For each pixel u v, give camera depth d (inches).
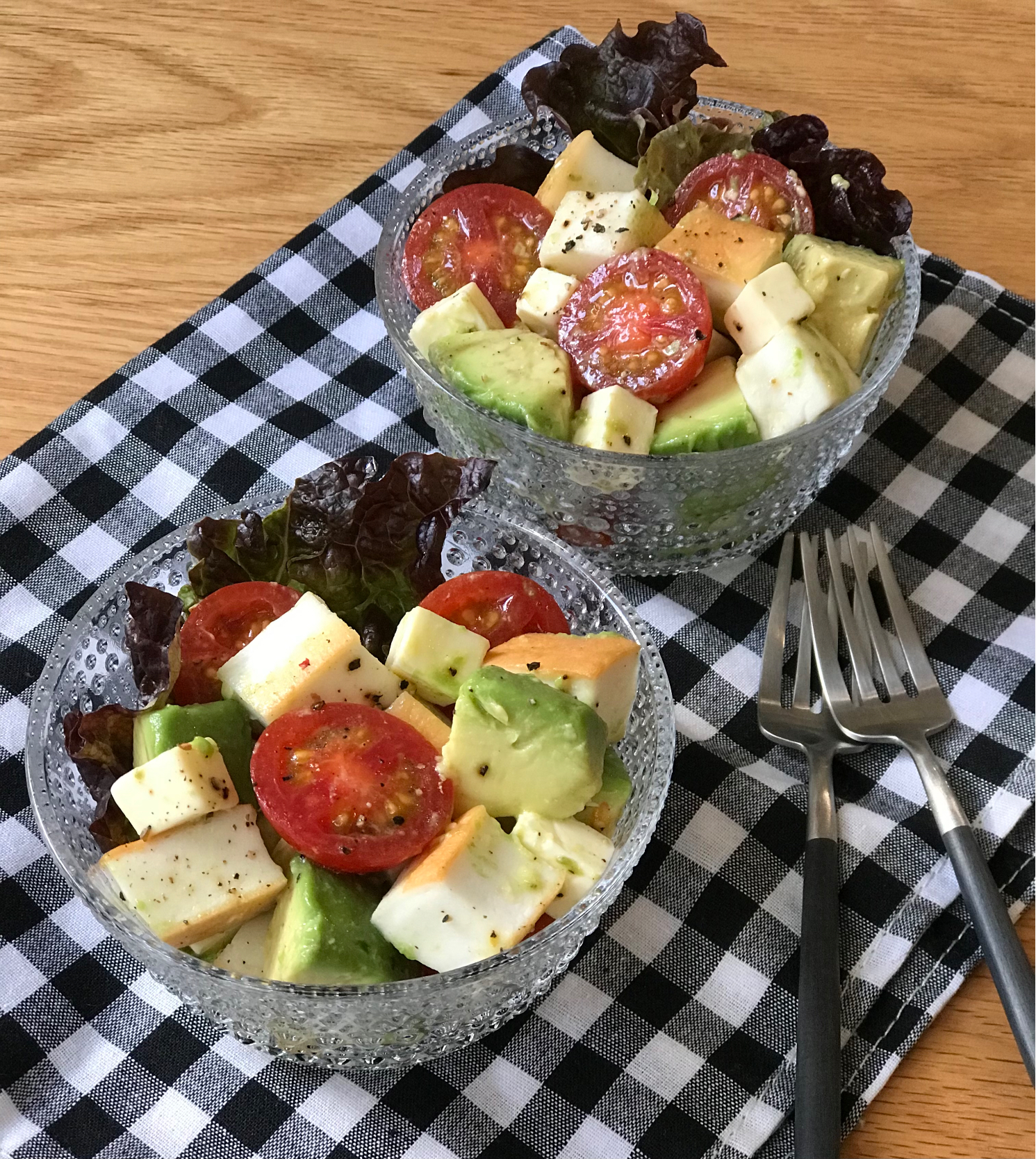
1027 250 15.7
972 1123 10.9
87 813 10.9
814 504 14.1
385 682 11.0
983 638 13.3
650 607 13.5
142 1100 10.9
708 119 14.2
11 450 14.2
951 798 11.8
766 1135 10.8
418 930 9.9
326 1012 9.9
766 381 12.5
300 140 16.4
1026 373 14.9
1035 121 16.6
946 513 14.1
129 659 11.4
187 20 17.2
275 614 11.4
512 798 10.4
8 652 12.9
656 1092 11.0
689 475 12.2
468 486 11.5
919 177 16.1
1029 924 11.8
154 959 9.9
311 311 15.1
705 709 12.8
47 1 17.2
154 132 16.3
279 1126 10.8
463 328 12.9
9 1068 11.0
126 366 14.6
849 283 12.8
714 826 12.1
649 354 12.6
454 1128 10.8
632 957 11.5
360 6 17.5
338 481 11.6
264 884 10.2
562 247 13.2
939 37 17.3
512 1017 11.1
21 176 15.8
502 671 10.4
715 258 12.8
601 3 17.6
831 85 16.8
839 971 11.3
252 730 10.9
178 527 13.6
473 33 17.3
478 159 14.6
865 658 12.7
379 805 10.3
